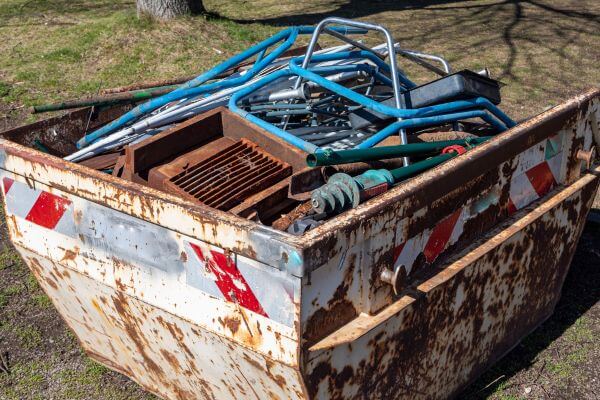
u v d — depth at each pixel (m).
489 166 2.83
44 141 3.45
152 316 2.70
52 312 4.02
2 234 4.87
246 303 2.32
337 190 2.48
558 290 3.74
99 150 3.25
